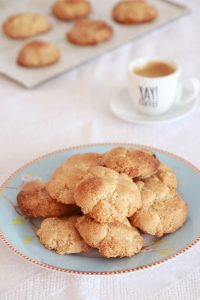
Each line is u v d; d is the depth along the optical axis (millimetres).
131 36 914
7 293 447
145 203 478
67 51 880
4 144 654
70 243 457
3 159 624
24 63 825
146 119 689
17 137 668
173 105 713
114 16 972
